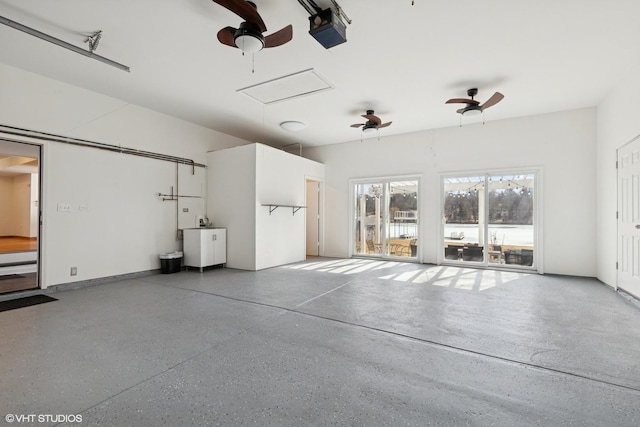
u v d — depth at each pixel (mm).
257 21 2656
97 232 4750
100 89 4617
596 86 4457
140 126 5320
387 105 5273
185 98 4969
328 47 3012
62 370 2113
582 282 4906
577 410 1688
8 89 3869
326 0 2709
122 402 1756
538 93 4715
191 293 4215
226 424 1571
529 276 5379
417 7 2789
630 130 3977
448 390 1887
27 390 1867
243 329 2887
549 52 3545
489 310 3459
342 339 2658
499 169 6008
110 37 3279
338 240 7965
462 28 3100
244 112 5637
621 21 2955
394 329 2887
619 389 1893
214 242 5988
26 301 3797
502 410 1688
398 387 1919
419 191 6883
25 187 9953
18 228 10312
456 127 6449
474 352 2408
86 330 2848
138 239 5309
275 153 6516
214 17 2949
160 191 5668
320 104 5230
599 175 5078
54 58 3717
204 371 2109
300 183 7270
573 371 2113
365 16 2916
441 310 3461
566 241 5465
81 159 4562
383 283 4832
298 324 3023
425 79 4270
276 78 4246
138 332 2801
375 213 7535
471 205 6367
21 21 2994
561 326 2963
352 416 1638
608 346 2510
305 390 1885
